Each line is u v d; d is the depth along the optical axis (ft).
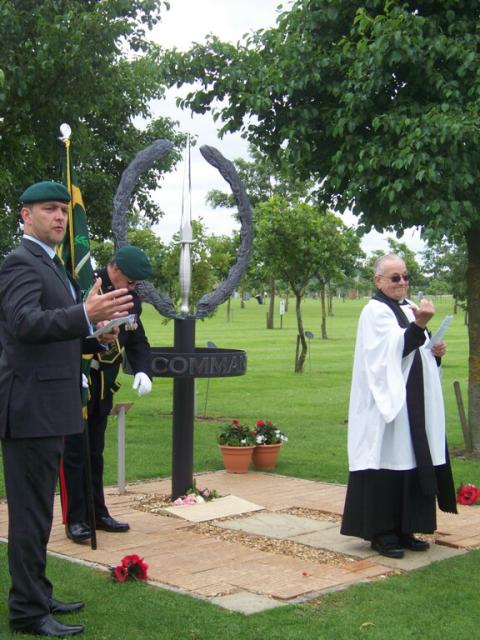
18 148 40.45
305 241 65.72
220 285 24.67
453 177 26.20
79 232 20.57
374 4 28.25
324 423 42.60
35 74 36.35
